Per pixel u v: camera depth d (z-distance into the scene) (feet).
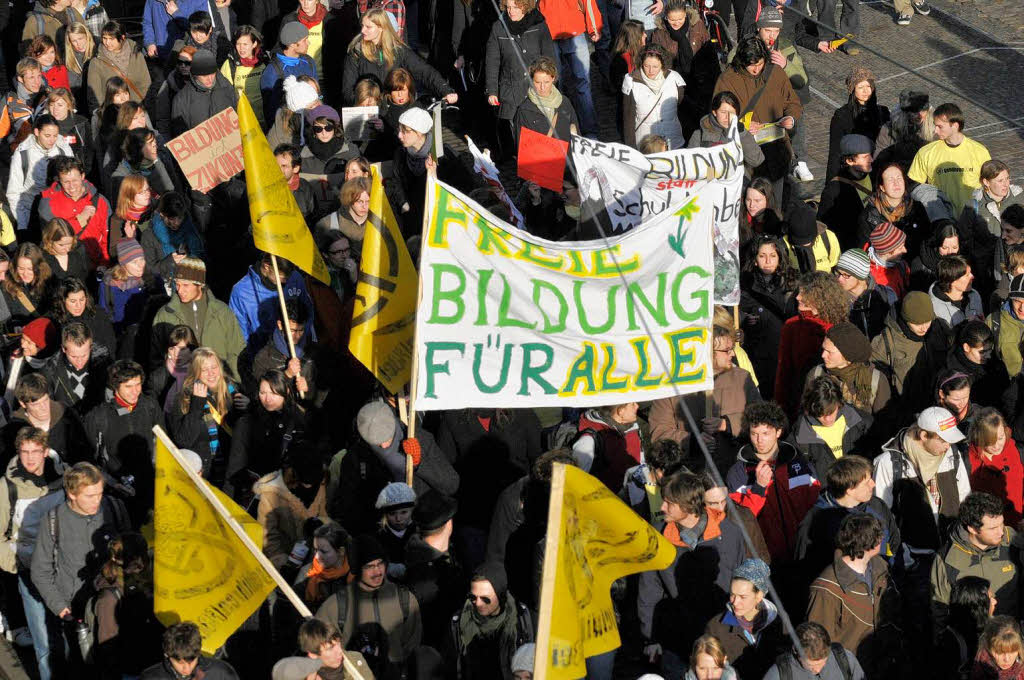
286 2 62.95
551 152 42.70
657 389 31.55
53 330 39.55
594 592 24.93
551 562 21.49
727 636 28.53
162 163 48.39
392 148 48.83
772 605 28.86
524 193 46.57
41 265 41.73
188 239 44.14
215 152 45.65
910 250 44.70
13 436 35.78
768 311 40.93
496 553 30.99
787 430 34.47
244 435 34.63
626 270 31.09
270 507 31.40
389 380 34.27
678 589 30.35
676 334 31.42
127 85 51.11
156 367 38.91
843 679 26.86
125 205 44.11
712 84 53.78
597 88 61.67
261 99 53.78
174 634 26.05
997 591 29.73
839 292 37.09
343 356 39.27
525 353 31.01
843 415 33.88
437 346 30.81
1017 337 37.17
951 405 33.88
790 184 49.93
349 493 32.65
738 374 35.32
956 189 45.78
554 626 22.17
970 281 38.88
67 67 56.49
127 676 29.66
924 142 47.83
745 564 28.04
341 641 27.35
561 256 30.86
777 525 31.91
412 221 45.14
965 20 65.77
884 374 36.11
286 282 39.58
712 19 57.67
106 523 31.63
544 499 30.25
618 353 31.19
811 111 59.16
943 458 32.63
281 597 29.81
